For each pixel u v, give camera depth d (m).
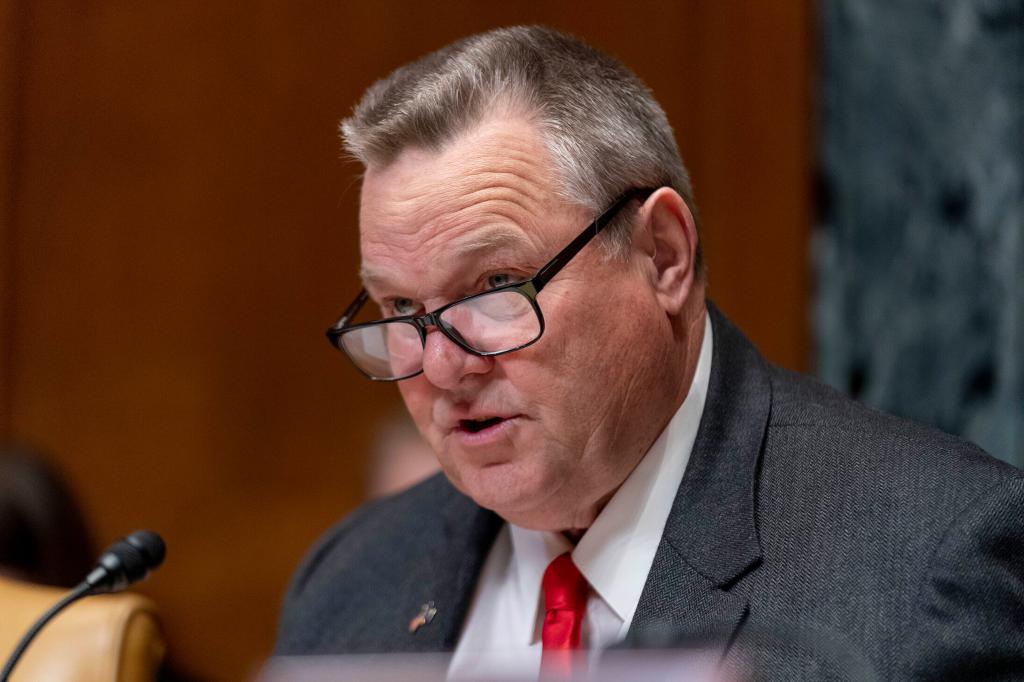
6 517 7.92
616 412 4.34
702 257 4.75
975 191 7.83
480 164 4.21
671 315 4.53
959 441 4.49
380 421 9.88
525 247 4.20
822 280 8.36
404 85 4.50
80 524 8.16
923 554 4.06
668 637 2.65
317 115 10.12
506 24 9.84
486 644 4.90
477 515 5.14
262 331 10.05
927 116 8.00
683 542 4.38
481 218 4.18
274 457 9.99
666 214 4.50
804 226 8.45
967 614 3.93
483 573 5.08
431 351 4.25
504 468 4.33
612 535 4.57
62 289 10.08
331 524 9.89
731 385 4.72
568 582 4.64
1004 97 7.75
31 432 10.02
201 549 9.97
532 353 4.20
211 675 9.84
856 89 8.28
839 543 4.21
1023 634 3.93
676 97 9.17
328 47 10.12
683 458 4.61
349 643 5.20
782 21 8.62
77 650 5.14
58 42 10.11
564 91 4.36
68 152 10.10
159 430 10.02
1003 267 7.75
